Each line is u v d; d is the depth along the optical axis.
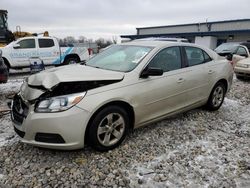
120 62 4.21
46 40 12.52
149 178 3.10
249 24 28.86
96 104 3.32
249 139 4.25
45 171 3.18
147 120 4.07
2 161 3.39
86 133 3.44
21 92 3.66
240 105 6.29
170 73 4.33
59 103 3.18
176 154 3.66
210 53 5.39
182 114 5.31
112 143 3.66
